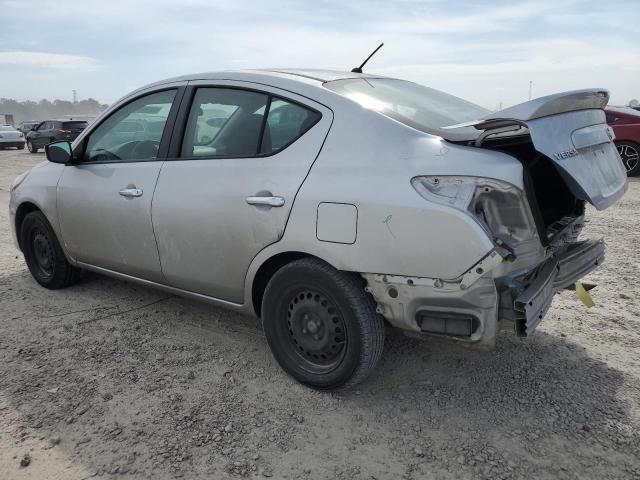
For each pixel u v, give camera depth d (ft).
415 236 8.11
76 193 13.37
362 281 9.07
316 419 9.17
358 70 12.53
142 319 13.24
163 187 11.38
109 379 10.43
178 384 10.25
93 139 13.50
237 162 10.32
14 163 61.36
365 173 8.68
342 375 9.39
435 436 8.70
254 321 13.12
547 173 9.95
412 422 9.07
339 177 8.89
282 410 9.41
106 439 8.63
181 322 13.07
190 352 11.55
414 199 8.12
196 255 10.97
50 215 14.25
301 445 8.50
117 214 12.36
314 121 9.58
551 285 8.95
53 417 9.21
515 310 8.06
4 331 12.60
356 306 8.97
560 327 12.59
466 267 7.85
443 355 11.28
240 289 10.56
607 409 9.29
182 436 8.70
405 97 10.77
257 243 9.88
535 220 8.20
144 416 9.23
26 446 8.46
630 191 30.86
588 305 10.05
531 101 8.00
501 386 10.09
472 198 7.84
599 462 8.02
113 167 12.68
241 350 11.62
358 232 8.59
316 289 9.39
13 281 16.17
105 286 15.56
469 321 8.15
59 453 8.30
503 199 7.89
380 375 10.55
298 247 9.31
